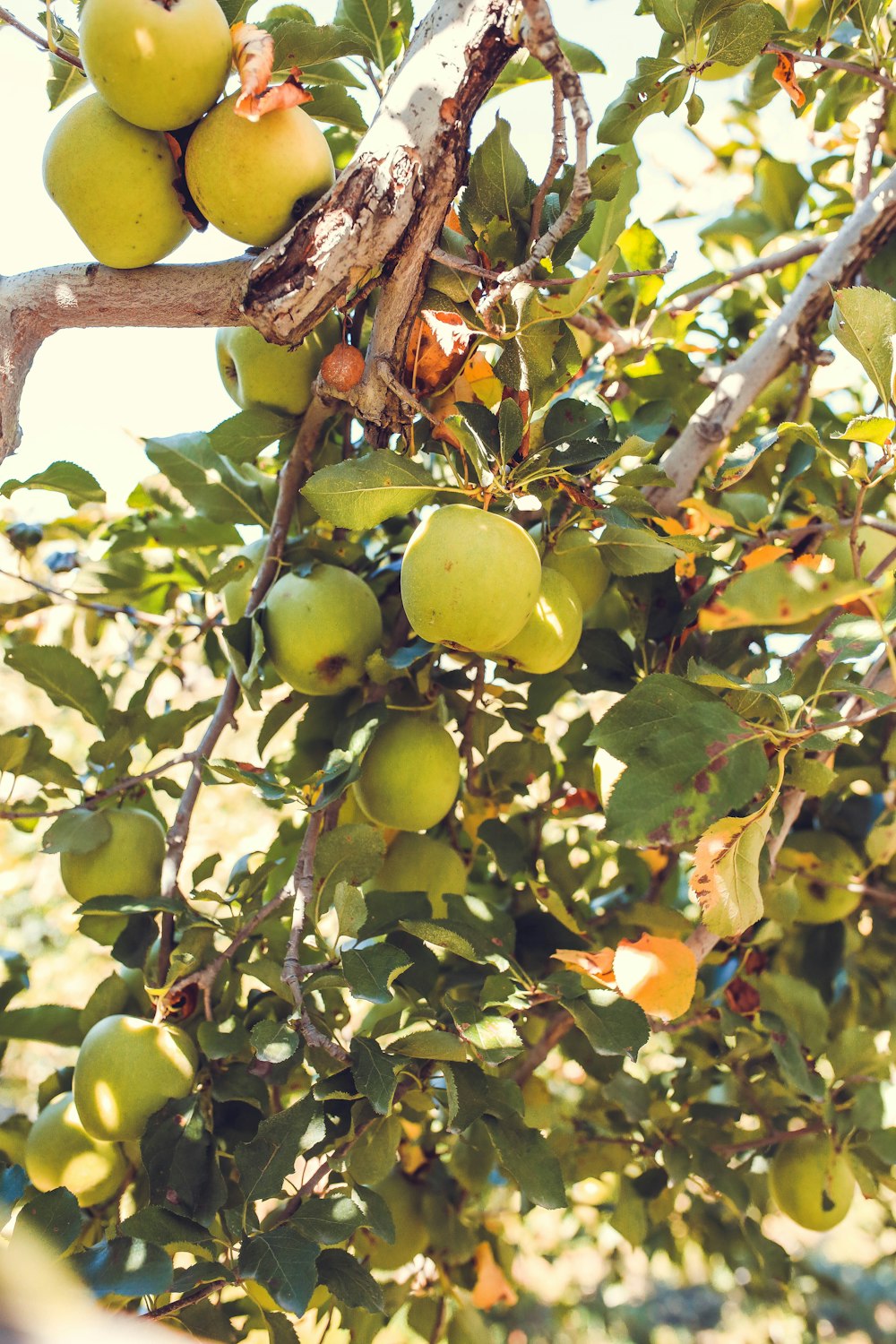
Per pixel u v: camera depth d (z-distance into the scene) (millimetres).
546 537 1697
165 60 1257
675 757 1204
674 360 2189
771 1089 2059
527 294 1430
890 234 1960
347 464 1457
